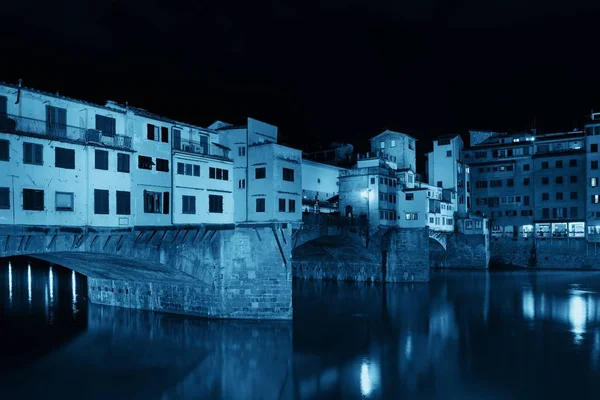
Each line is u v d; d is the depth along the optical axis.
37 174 31.30
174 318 46.00
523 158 100.44
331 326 45.38
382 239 76.81
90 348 37.44
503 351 37.00
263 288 44.56
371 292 67.50
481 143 108.81
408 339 40.72
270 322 44.31
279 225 44.50
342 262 80.50
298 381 30.73
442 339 40.66
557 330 43.59
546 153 97.19
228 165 45.84
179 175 40.94
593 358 34.94
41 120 32.16
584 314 50.69
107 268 44.62
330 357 35.53
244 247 44.66
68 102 33.84
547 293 64.62
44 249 32.50
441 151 100.81
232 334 40.91
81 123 34.56
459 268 98.19
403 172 83.69
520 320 48.09
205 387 29.81
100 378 31.27
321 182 77.00
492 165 103.44
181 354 36.03
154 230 38.62
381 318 49.38
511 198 101.19
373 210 71.44
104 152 35.25
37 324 45.06
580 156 94.19
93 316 47.72
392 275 76.31
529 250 97.12
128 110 37.41
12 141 30.19
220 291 44.34
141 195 37.84
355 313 52.19
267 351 36.91
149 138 38.94
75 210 33.22
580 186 93.81
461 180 102.00
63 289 70.81
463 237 97.50
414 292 67.12
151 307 49.44
